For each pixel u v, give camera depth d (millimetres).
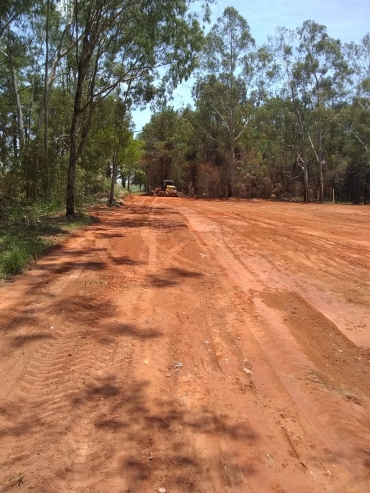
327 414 3717
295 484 2848
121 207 29047
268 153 57625
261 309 6520
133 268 9156
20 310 6121
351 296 7289
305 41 43031
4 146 24750
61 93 28766
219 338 5355
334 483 2875
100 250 11305
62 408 3658
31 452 3076
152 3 17188
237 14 42375
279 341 5293
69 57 21922
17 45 24328
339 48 42969
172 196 52844
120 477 2838
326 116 45844
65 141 28641
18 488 2709
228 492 2744
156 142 66500
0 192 20797
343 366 4691
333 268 9555
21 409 3648
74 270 8789
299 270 9297
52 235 13602
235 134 50781
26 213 18156
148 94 22781
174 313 6238
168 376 4332
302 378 4363
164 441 3252
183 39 19344
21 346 4922
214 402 3854
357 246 12805
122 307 6430
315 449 3240
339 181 57875
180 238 13750
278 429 3477
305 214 25453
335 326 5844
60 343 5047
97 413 3607
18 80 32406
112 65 20766
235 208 30891
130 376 4289
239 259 10453
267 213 25938
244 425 3512
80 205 24297
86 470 2900
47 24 20969
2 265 8406
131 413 3621
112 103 24000
